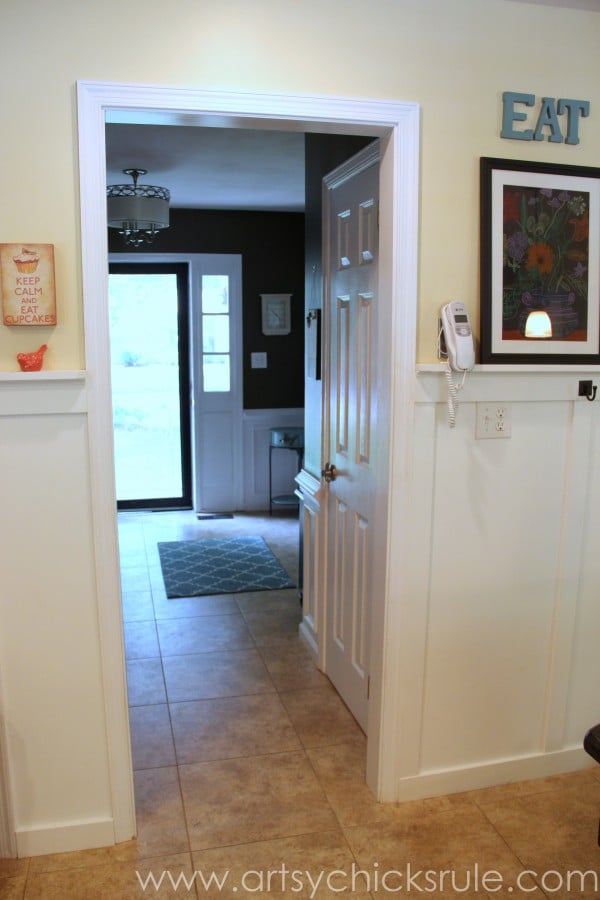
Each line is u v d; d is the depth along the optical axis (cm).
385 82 195
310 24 188
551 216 210
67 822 206
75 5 174
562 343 216
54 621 196
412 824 218
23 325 181
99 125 178
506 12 200
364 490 254
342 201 271
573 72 208
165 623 368
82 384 185
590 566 235
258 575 439
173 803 228
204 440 585
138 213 390
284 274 576
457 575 222
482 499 220
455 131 201
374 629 227
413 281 202
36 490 189
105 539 194
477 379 212
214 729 270
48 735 201
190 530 541
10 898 189
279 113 188
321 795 232
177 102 182
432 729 229
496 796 233
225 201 519
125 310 575
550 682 238
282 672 316
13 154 175
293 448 562
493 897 190
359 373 255
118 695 202
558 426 223
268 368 586
